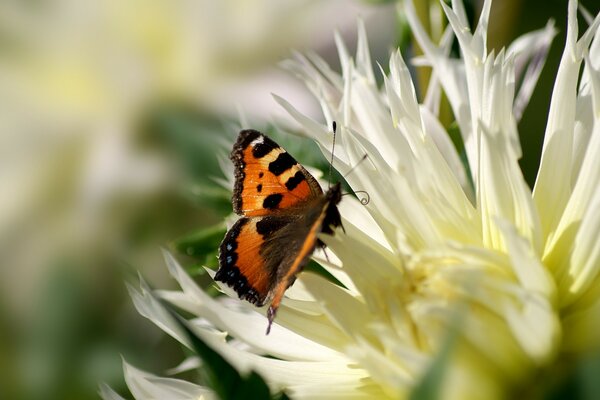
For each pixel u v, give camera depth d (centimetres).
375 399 35
